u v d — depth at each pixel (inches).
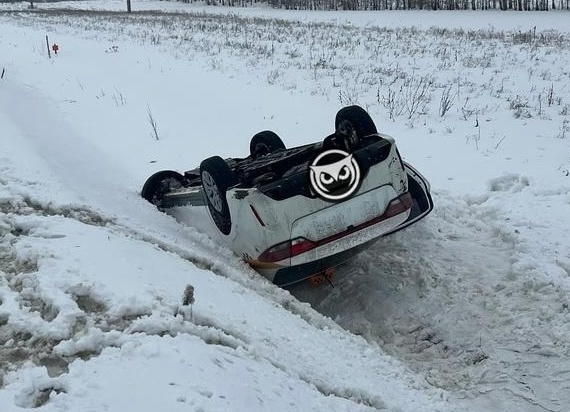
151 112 513.3
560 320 189.8
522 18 1589.6
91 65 759.7
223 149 408.8
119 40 1048.8
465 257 243.9
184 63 776.3
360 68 748.0
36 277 157.8
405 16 1749.5
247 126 464.4
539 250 235.3
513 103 512.7
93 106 533.0
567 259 225.3
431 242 259.0
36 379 113.0
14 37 1083.3
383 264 244.5
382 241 262.7
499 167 344.5
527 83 635.5
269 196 196.1
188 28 1261.1
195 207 267.4
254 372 129.6
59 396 107.4
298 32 1187.3
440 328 205.5
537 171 331.6
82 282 155.3
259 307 181.0
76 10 2326.5
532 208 278.7
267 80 657.6
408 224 220.1
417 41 1028.5
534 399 163.8
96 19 1589.6
